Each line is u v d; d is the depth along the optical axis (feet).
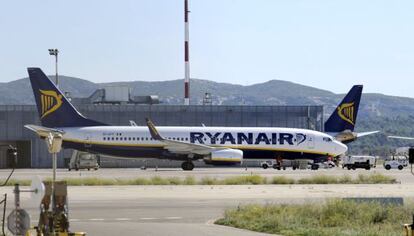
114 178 335.26
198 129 459.73
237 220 159.63
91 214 179.73
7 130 587.27
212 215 178.40
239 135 456.86
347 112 504.43
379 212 168.45
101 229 144.05
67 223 102.63
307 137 460.14
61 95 458.09
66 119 459.32
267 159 459.73
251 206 183.32
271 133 458.09
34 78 456.86
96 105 601.62
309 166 550.36
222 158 440.86
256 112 621.31
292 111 623.36
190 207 199.41
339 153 463.01
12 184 296.10
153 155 457.27
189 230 143.43
